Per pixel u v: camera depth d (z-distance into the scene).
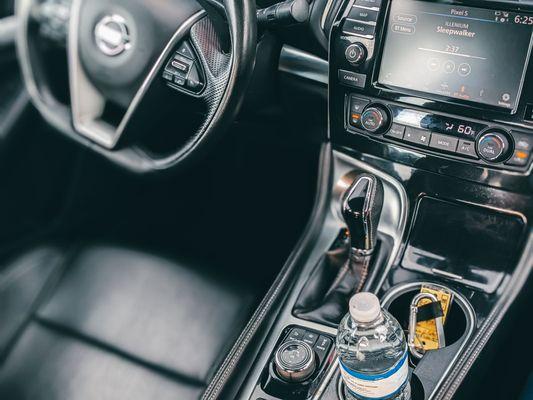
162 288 1.54
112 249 1.65
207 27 1.27
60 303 1.55
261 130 1.66
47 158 1.85
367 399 1.02
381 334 1.08
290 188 1.84
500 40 1.13
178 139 1.69
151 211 1.82
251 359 1.24
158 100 1.39
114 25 1.34
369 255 1.30
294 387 1.17
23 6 1.53
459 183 1.25
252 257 1.61
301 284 1.35
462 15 1.15
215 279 1.54
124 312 1.50
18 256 1.77
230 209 1.79
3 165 1.79
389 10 1.21
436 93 1.21
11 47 1.75
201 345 1.42
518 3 1.10
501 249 1.25
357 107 1.29
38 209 1.88
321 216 1.44
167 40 1.30
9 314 1.59
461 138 1.20
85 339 1.47
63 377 1.42
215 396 1.21
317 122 1.50
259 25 1.29
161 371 1.39
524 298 1.25
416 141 1.25
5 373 1.46
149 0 1.30
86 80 1.45
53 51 1.74
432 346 1.18
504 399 1.34
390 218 1.34
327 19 1.31
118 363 1.42
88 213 1.90
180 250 1.63
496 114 1.16
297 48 1.39
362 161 1.36
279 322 1.28
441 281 1.27
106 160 1.49
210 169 1.93
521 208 1.21
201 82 1.29
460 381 1.12
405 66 1.22
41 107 1.57
